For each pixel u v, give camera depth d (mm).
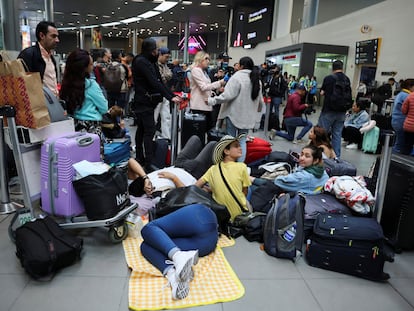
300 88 6500
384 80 10352
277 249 2354
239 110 3824
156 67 3805
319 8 15492
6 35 5957
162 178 3000
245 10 22391
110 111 4391
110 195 2287
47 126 2510
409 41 9305
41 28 3080
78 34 34656
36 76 2324
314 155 2865
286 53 16891
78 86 3010
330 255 2229
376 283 2148
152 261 2104
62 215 2367
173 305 1822
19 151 2371
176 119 3877
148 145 3791
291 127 6543
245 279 2102
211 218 2316
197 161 3387
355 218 2332
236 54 24672
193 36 36281
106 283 1984
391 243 2566
